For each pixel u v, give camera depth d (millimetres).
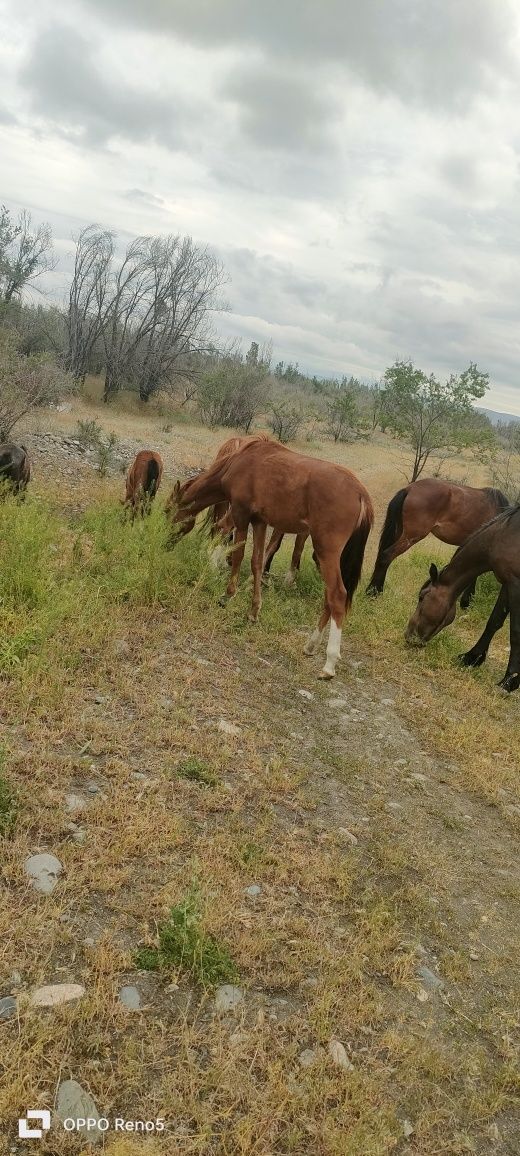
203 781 3969
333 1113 2293
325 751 4902
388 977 2996
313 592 8805
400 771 4980
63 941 2635
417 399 28156
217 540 7617
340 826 4023
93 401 36719
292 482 6316
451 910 3600
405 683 6773
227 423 39000
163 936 2730
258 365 41469
